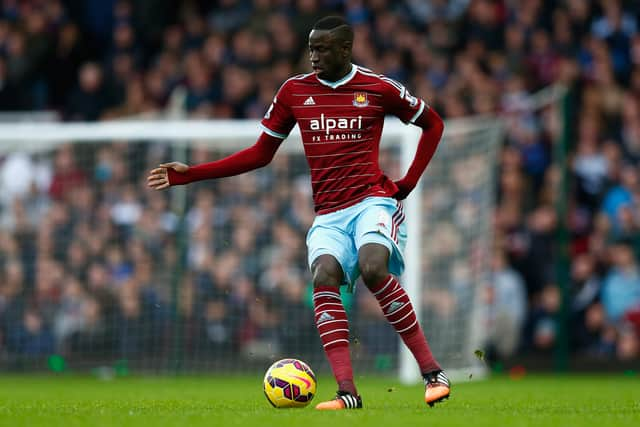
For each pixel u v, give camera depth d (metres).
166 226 44.97
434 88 51.97
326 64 20.53
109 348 45.00
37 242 46.25
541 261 46.81
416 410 19.61
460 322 42.22
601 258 46.41
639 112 51.28
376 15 55.38
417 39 53.94
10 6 59.44
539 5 54.66
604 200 48.62
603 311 45.53
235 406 21.47
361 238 20.25
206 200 44.94
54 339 45.53
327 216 20.78
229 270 44.62
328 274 20.16
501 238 47.22
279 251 44.56
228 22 57.56
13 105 57.16
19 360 45.78
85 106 54.38
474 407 21.22
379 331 43.16
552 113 50.19
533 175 49.06
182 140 46.47
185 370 44.44
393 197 21.19
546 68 52.62
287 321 44.28
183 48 55.88
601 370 44.78
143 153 46.56
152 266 44.88
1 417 17.83
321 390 31.56
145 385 36.00
